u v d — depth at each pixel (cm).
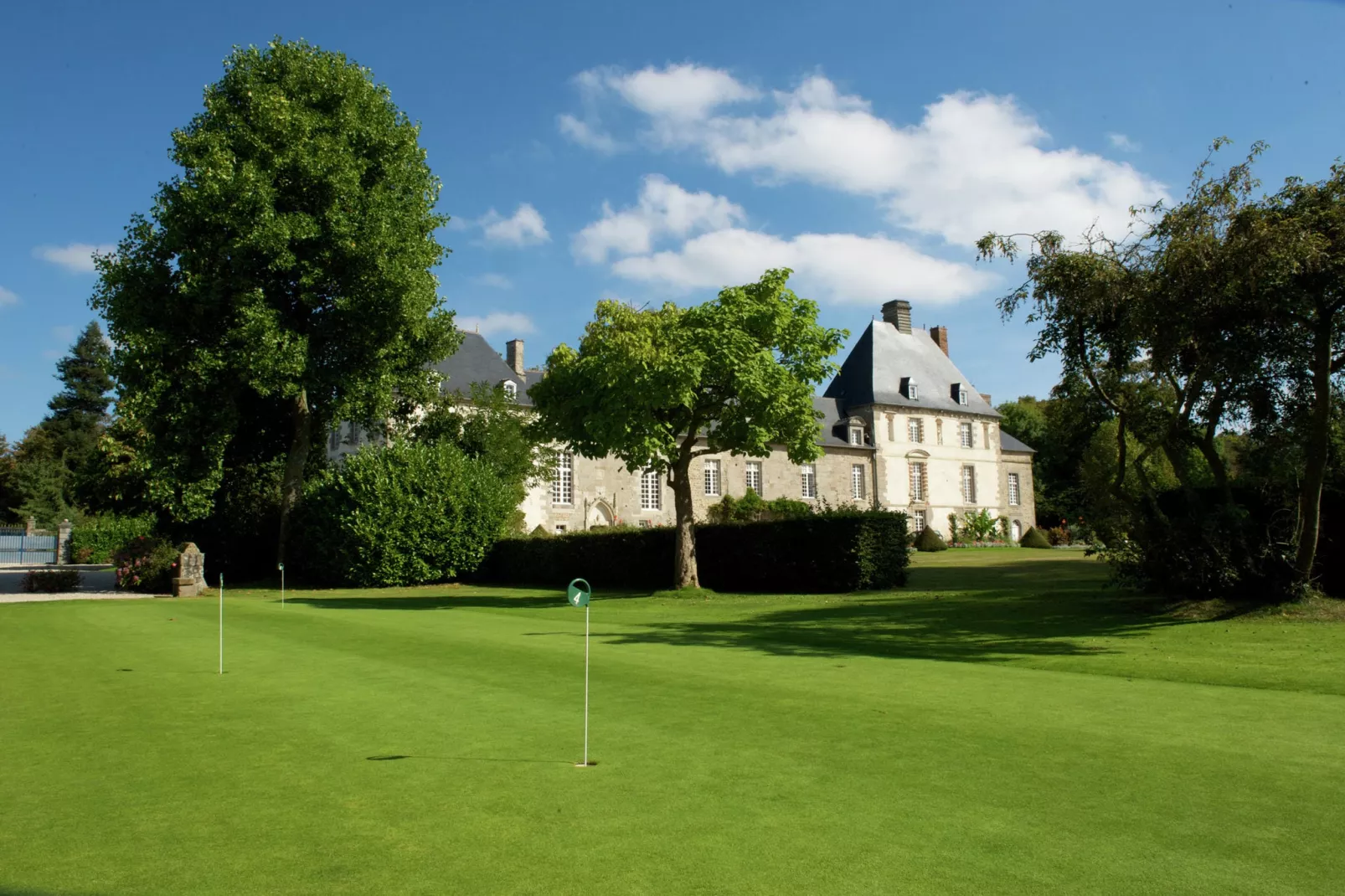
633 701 743
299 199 2720
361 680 873
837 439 6022
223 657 1074
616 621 1602
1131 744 577
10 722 682
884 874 359
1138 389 1647
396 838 407
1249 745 574
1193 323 1396
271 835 414
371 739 609
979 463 6488
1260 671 898
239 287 2594
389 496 2888
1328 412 1367
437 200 3112
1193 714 675
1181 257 1311
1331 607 1340
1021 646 1144
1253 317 1388
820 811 440
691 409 2139
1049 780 492
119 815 447
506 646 1166
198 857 386
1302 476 1582
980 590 2108
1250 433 1617
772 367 2097
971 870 363
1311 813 434
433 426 3672
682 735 611
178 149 2698
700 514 5397
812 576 2378
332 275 2759
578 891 344
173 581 2581
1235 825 417
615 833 411
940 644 1176
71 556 5175
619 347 1991
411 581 2966
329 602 2208
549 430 2336
